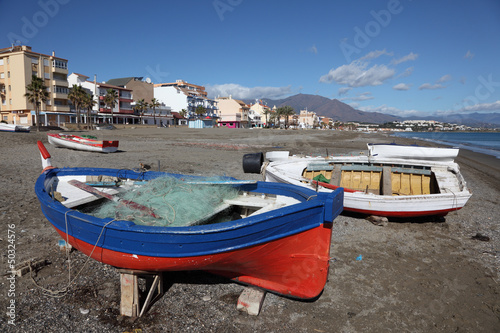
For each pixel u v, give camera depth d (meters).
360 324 3.67
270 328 3.53
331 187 6.46
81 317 3.57
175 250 3.37
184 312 3.74
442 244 6.07
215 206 4.55
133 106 69.19
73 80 61.12
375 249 5.77
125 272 3.57
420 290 4.41
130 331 3.38
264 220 3.39
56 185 5.29
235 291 4.26
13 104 50.12
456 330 3.60
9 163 13.36
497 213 8.42
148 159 16.20
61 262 4.81
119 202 4.21
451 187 7.49
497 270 5.03
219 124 94.69
